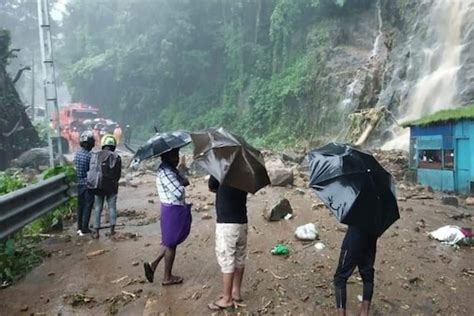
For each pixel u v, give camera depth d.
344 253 3.90
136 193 11.08
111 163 6.80
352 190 3.68
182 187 4.85
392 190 3.89
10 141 19.48
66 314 4.28
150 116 45.12
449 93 20.53
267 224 7.32
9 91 20.75
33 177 12.12
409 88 23.25
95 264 5.66
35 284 5.05
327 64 29.91
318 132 28.80
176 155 4.97
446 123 11.16
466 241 6.23
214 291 4.75
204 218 7.92
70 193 8.27
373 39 30.48
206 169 3.99
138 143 30.27
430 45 23.27
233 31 39.31
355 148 4.07
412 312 4.29
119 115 47.31
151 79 44.12
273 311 4.28
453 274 5.21
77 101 48.81
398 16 26.98
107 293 4.75
